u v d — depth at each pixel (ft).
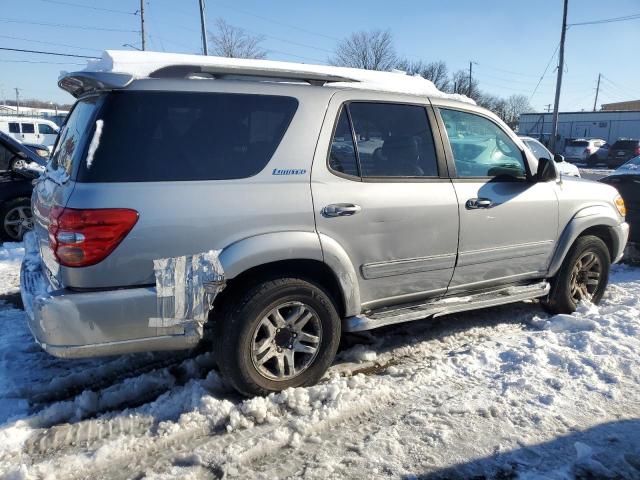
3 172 24.64
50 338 8.86
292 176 10.36
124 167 9.10
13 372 11.71
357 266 11.23
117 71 9.41
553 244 14.65
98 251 8.79
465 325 14.92
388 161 11.71
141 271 9.13
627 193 22.36
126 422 9.84
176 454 9.00
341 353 12.88
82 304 8.80
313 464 8.81
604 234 16.49
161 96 9.54
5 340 13.29
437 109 12.67
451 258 12.59
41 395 10.84
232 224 9.69
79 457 8.82
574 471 8.70
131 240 8.97
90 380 11.47
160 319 9.29
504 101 211.20
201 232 9.46
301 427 9.71
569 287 15.43
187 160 9.55
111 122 9.16
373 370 12.23
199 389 10.80
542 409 10.43
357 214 10.94
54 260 9.21
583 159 98.99
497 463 8.87
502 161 13.76
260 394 10.53
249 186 9.93
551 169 13.80
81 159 9.05
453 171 12.69
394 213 11.42
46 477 8.32
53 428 9.59
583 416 10.23
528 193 13.84
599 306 16.49
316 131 10.73
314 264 10.78
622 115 125.29
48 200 9.98
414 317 12.19
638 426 9.93
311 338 10.92
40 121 90.27
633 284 19.45
